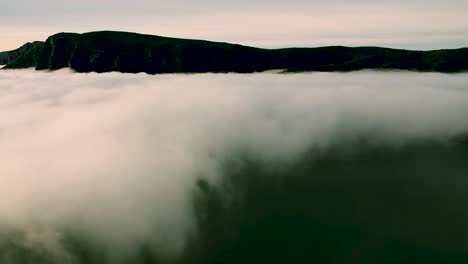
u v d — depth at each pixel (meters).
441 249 28.12
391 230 30.44
